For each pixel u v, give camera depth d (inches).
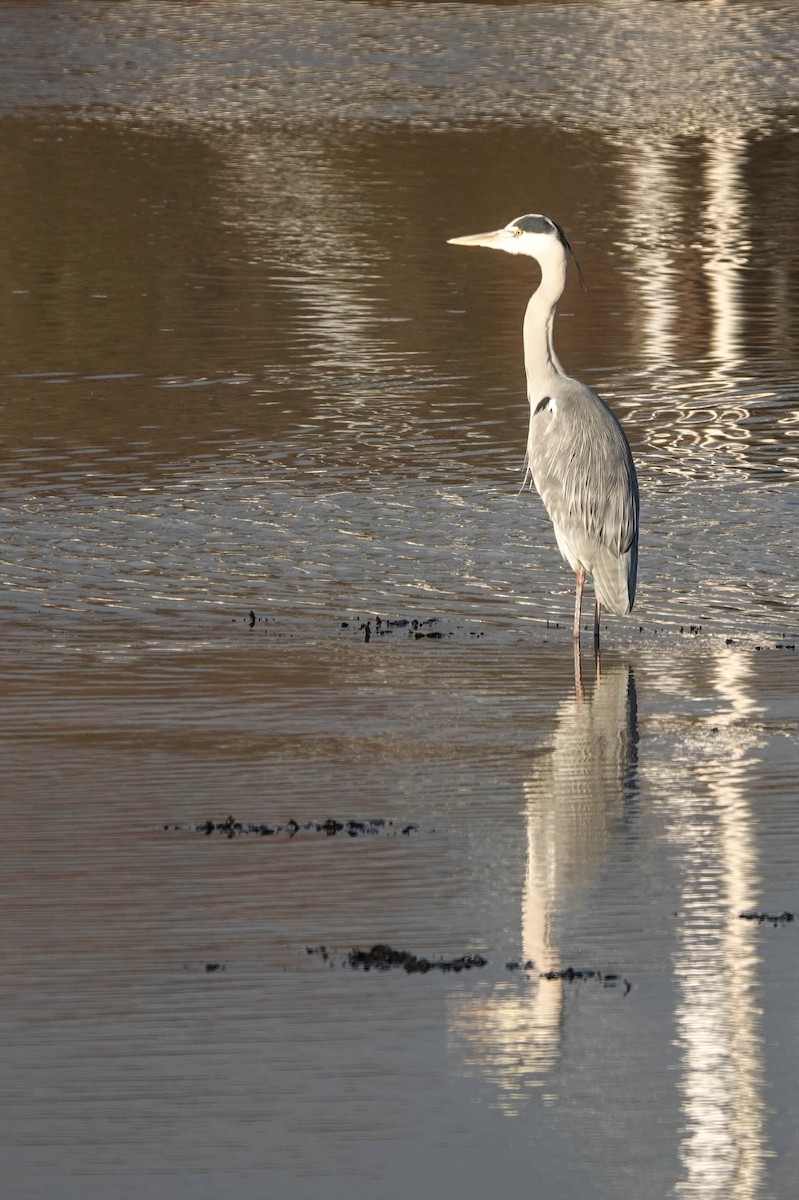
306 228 1412.4
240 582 682.2
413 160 1701.5
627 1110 326.3
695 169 1665.8
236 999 363.6
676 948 386.9
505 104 2047.2
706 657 598.5
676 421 938.7
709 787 481.1
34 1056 342.0
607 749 511.5
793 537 739.4
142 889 416.2
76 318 1149.1
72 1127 319.3
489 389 1000.9
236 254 1325.0
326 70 2303.2
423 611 649.6
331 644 611.5
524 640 618.2
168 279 1251.2
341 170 1648.6
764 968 377.1
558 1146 314.5
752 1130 319.9
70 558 712.4
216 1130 318.3
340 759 503.2
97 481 825.5
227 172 1637.6
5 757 502.3
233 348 1084.5
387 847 440.5
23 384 1003.3
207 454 872.9
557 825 454.3
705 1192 302.5
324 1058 342.0
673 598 665.0
